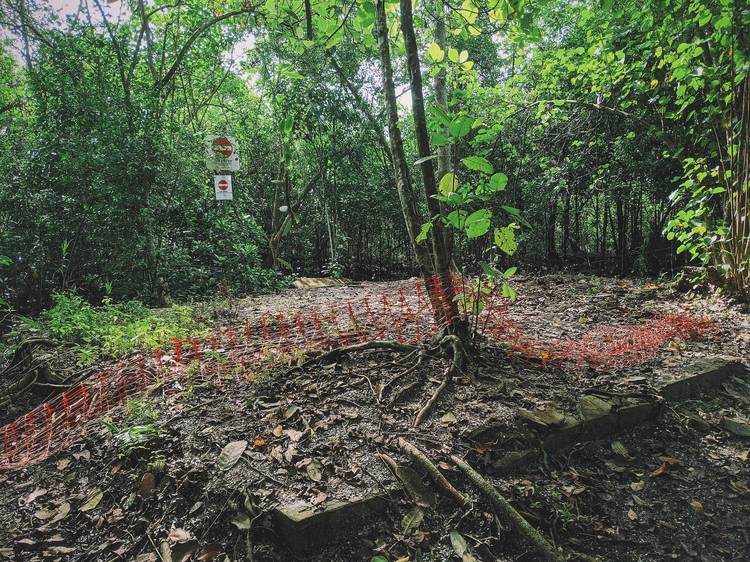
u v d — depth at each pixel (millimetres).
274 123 10898
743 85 4836
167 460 2385
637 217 10820
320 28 3492
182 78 9375
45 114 6840
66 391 3320
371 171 12836
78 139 6625
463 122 2531
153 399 2938
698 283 5754
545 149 8953
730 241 5219
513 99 7906
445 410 2623
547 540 2023
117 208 6648
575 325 4816
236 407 2721
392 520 2027
